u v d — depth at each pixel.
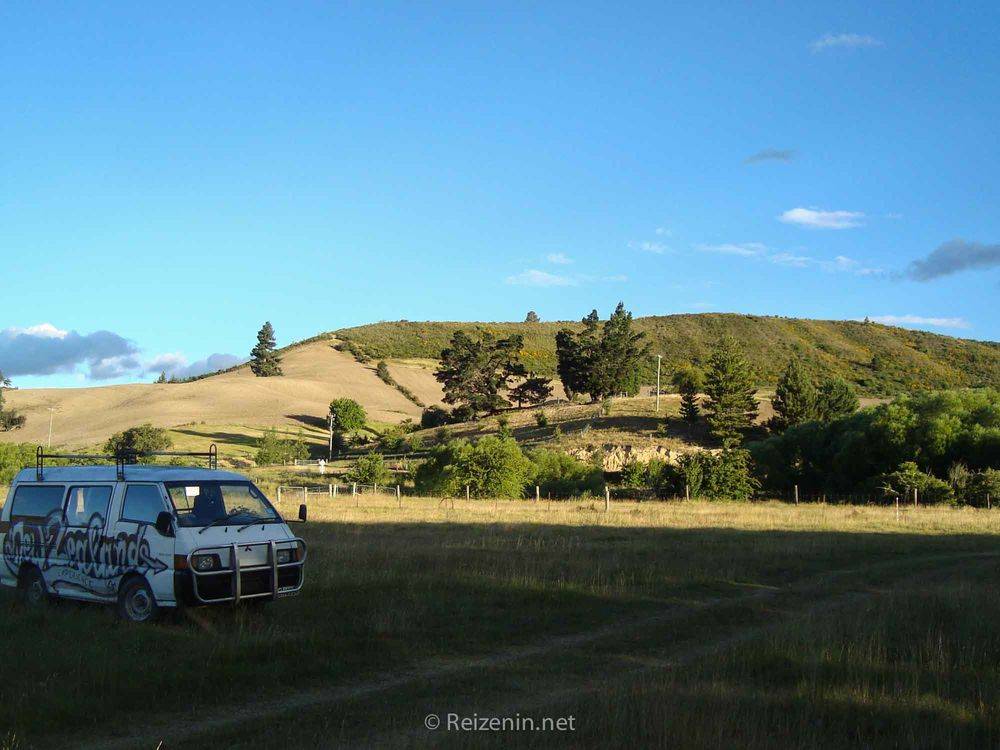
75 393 130.50
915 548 21.69
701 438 68.62
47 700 7.89
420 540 22.00
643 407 82.88
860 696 8.20
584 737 7.20
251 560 11.62
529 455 53.78
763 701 8.05
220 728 7.54
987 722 7.46
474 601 13.18
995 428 46.88
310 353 170.50
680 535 24.25
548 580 15.34
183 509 11.78
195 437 97.12
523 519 30.30
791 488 52.34
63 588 12.38
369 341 181.38
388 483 54.66
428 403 141.88
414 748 6.86
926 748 6.98
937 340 177.88
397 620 11.66
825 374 145.88
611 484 54.75
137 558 11.45
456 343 109.00
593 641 11.20
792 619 12.45
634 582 15.52
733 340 69.38
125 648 9.70
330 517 30.41
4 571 13.17
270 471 69.50
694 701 8.01
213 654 9.53
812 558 19.33
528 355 162.25
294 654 9.81
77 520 12.41
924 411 50.09
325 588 13.77
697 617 12.73
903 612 12.21
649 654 10.62
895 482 44.84
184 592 11.02
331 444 94.81
